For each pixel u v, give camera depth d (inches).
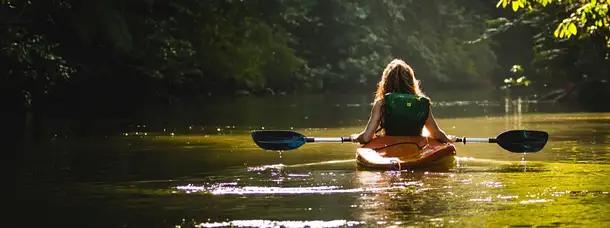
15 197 212.7
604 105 688.4
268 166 273.9
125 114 615.8
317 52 1302.9
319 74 1225.4
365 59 1316.4
